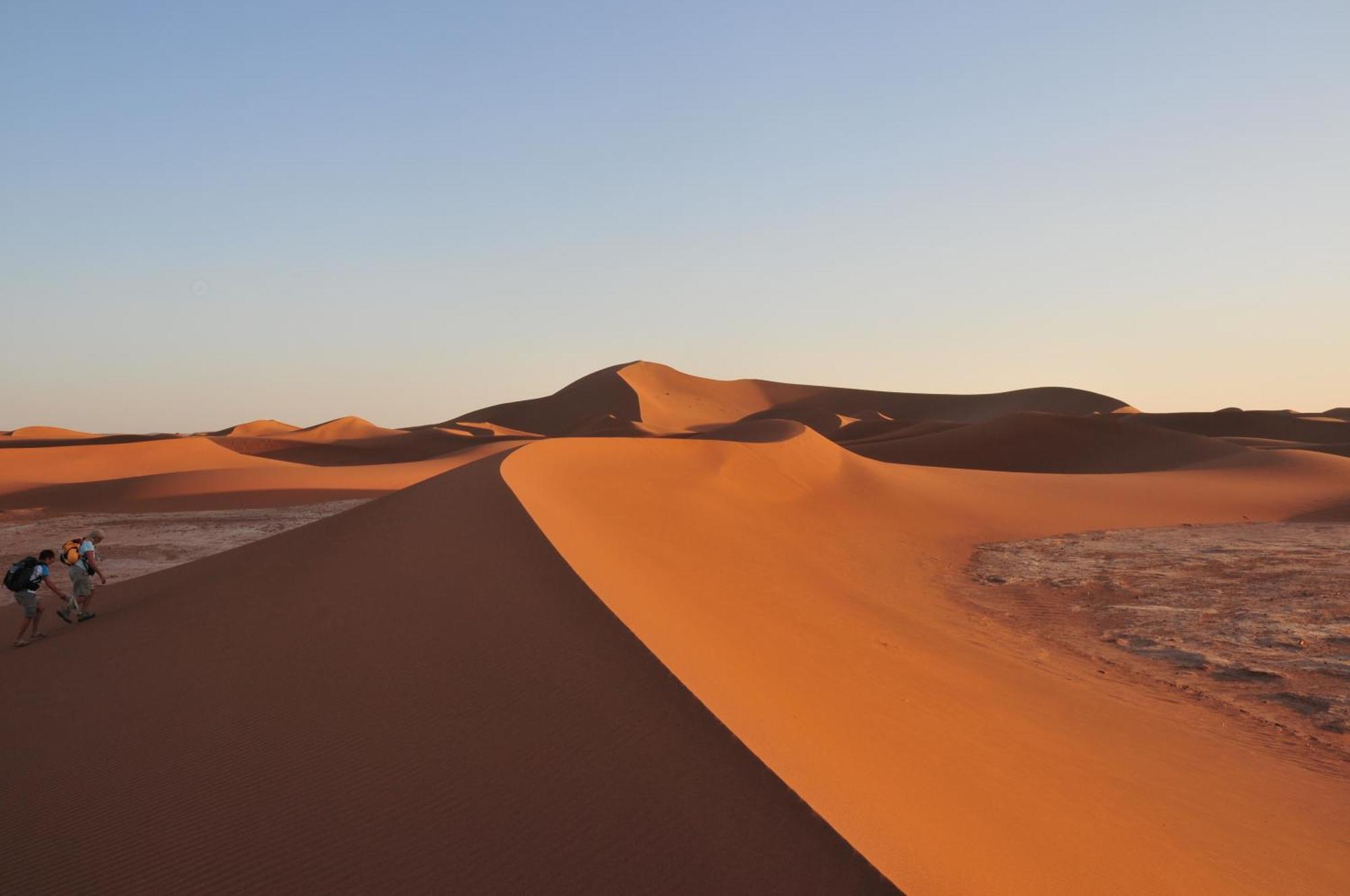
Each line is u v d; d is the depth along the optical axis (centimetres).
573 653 684
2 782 600
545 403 17975
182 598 1142
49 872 482
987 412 18888
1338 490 4531
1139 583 2141
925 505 3784
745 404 18862
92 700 758
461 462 6638
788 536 2575
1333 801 820
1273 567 2330
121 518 3662
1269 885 614
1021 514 3753
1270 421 12225
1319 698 1170
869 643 1277
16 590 1071
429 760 551
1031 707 1046
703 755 501
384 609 883
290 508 3900
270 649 820
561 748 536
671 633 823
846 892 377
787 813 434
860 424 12581
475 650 726
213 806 535
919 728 804
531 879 420
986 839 520
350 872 449
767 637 1080
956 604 1889
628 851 427
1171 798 775
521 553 1029
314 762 573
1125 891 522
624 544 1503
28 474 5925
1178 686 1249
